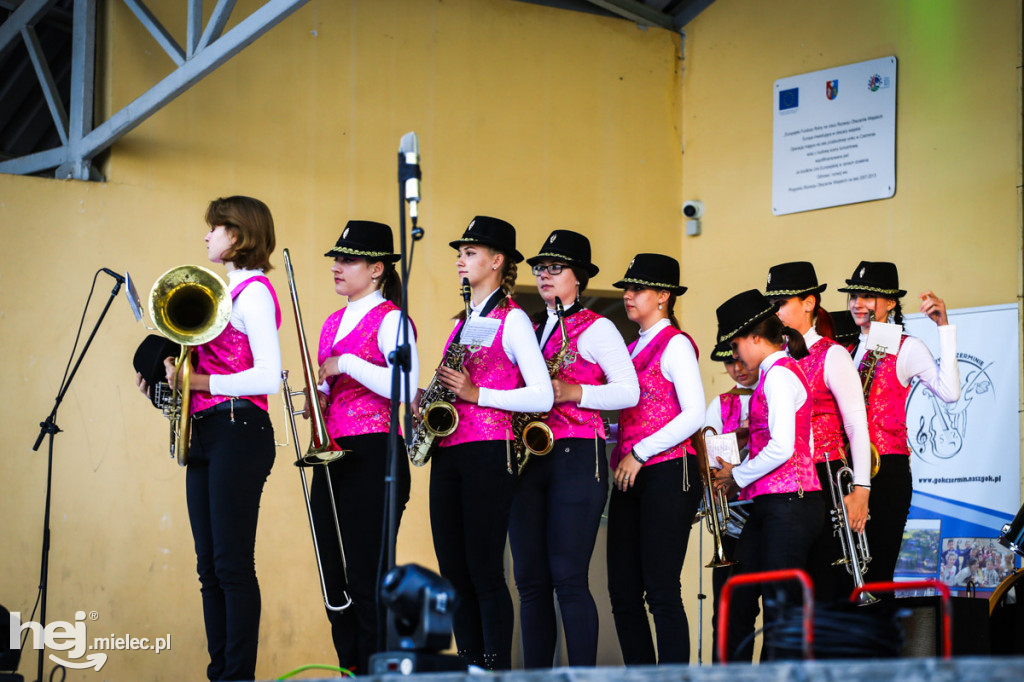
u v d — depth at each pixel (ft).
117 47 37.14
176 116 38.14
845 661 11.45
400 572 15.76
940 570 38.06
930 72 40.78
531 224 43.57
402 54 41.96
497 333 24.40
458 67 42.96
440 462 24.18
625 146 45.93
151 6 37.58
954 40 40.24
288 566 37.86
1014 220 38.06
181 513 36.81
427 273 41.32
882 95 41.83
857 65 42.57
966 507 37.81
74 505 35.55
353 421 24.40
